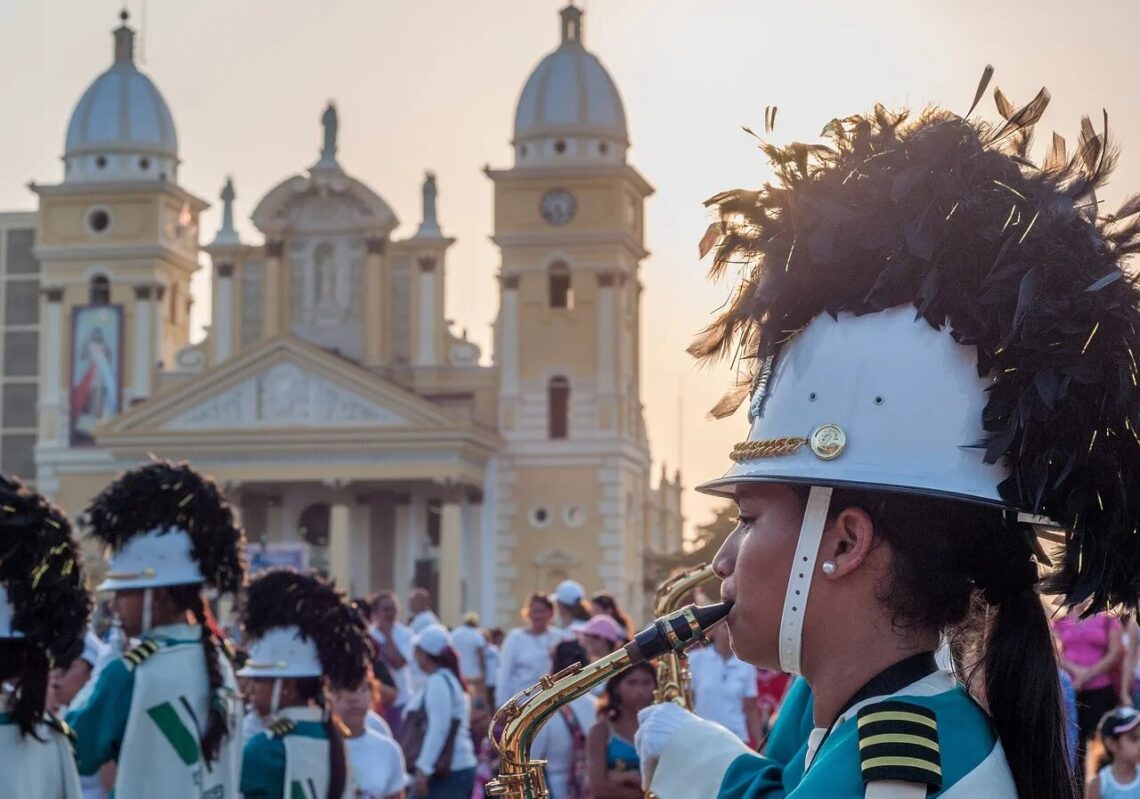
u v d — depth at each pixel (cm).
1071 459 221
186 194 6191
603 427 5716
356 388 5434
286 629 707
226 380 5475
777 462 233
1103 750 814
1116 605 232
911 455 225
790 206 244
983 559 230
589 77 5866
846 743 219
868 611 229
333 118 6038
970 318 224
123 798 616
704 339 264
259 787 693
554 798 1009
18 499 543
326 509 5781
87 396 6009
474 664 1991
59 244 6059
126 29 6262
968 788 214
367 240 5975
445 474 5412
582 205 5784
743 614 237
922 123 248
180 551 647
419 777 1288
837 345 231
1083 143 245
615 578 5678
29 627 531
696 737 326
